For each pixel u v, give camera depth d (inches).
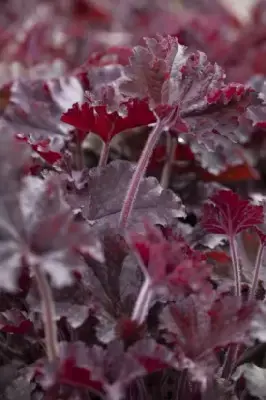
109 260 32.7
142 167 33.5
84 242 29.5
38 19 72.6
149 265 30.3
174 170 42.6
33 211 29.7
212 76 33.8
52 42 69.5
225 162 40.4
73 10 78.3
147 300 30.9
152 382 33.8
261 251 34.5
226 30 73.9
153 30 67.5
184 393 32.9
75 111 35.4
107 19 79.1
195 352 31.3
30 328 33.1
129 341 31.2
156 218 34.7
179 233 34.7
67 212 29.7
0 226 29.3
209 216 34.4
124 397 32.9
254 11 71.4
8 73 57.7
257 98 35.7
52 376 29.8
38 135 37.5
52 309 30.3
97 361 30.0
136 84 33.0
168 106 32.9
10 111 38.3
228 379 33.5
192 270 30.0
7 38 64.6
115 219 34.6
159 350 30.1
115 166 35.4
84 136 39.0
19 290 33.4
